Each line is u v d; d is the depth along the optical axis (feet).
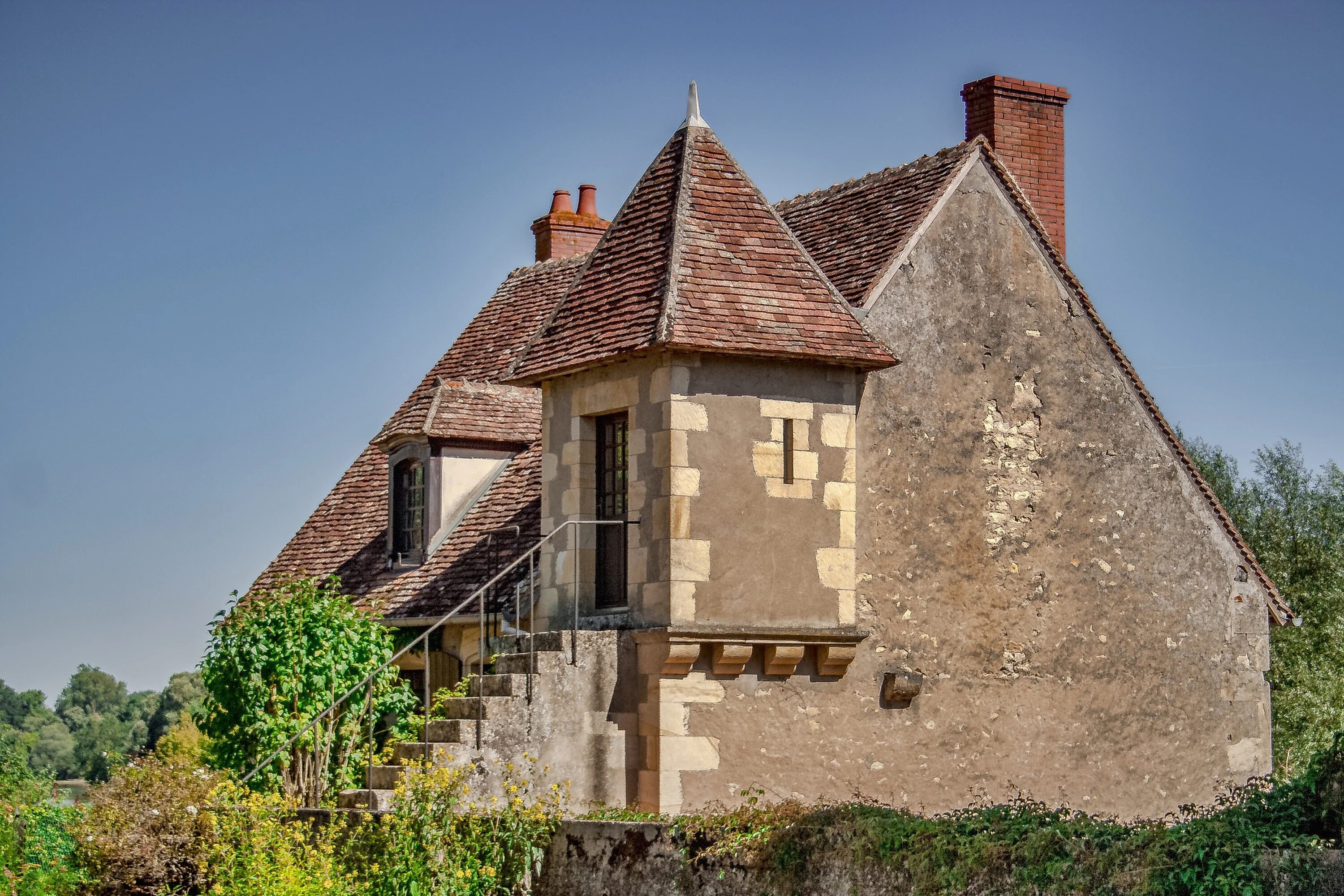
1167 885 34.04
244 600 66.33
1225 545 66.28
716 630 51.37
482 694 52.11
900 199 62.28
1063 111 72.23
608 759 51.70
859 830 39.45
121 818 50.55
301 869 45.83
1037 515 60.85
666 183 57.72
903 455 57.72
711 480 52.49
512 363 58.34
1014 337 61.31
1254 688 66.03
